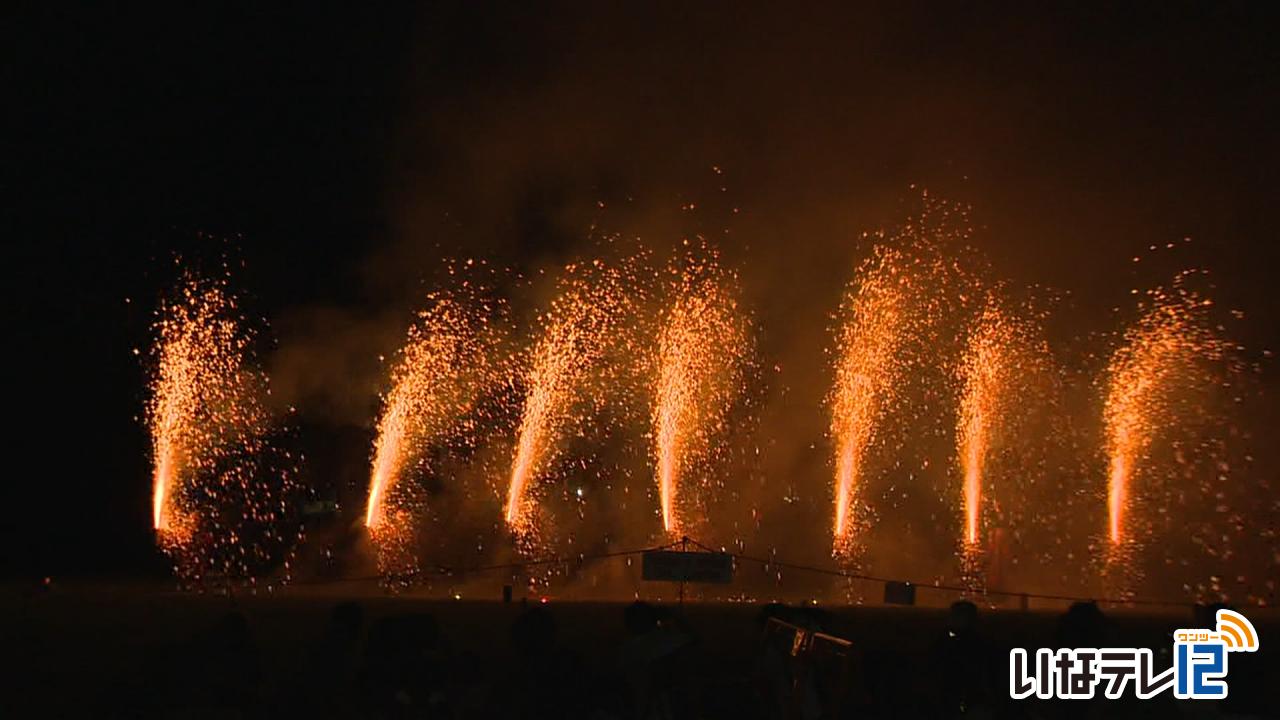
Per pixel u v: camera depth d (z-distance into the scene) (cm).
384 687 716
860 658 771
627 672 686
